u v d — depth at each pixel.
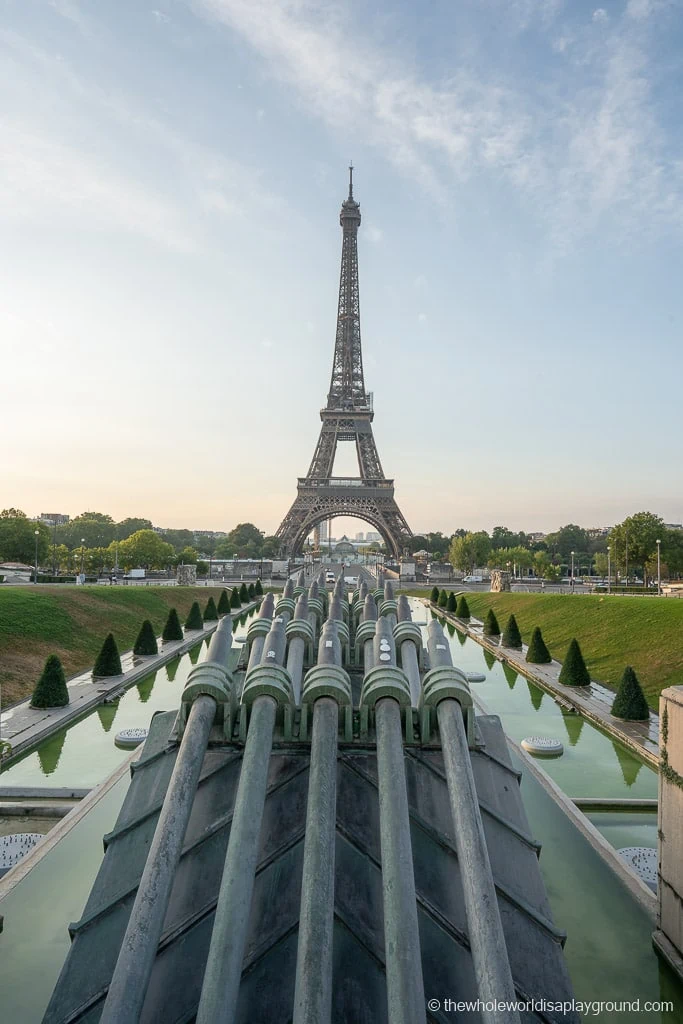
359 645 14.47
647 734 26.61
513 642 50.34
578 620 51.66
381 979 7.21
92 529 187.88
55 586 60.91
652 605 46.41
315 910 6.29
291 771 9.43
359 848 8.50
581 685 35.50
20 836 16.39
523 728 29.34
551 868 14.51
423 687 9.98
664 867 11.83
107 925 8.10
